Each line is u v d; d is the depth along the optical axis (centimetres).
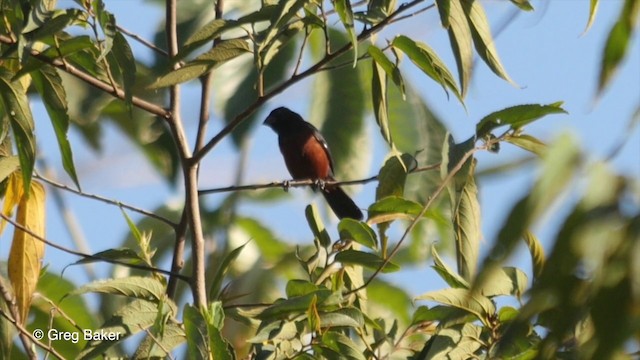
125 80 869
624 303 359
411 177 1101
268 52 859
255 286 1264
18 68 927
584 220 358
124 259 948
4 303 966
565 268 371
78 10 835
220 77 1188
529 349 689
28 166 877
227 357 778
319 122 1223
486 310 828
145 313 845
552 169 363
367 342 891
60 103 884
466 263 821
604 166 361
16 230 971
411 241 1222
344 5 822
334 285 945
